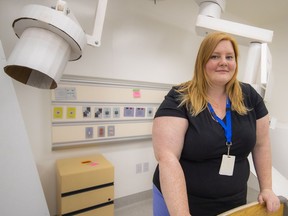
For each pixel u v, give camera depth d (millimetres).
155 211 1053
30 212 1127
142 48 2260
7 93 1053
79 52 1036
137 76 2262
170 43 2449
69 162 1867
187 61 2609
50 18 872
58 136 1873
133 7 2158
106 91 2070
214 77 892
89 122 2006
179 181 774
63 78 1847
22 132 1094
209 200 904
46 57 911
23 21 909
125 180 2311
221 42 880
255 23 3094
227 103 958
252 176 2520
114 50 2090
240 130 904
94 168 1751
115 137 2164
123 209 2244
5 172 1056
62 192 1617
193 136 867
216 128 884
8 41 1646
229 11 2803
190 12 2557
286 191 1708
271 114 3004
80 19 1886
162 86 2436
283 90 2857
